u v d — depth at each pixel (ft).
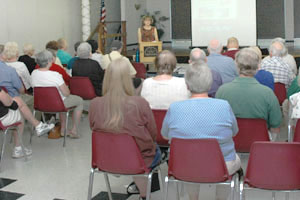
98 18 40.37
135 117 9.78
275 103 10.69
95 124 10.02
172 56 11.98
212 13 37.55
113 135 9.53
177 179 9.27
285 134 17.07
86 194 12.50
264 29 44.37
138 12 47.32
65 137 17.06
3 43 26.76
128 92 9.93
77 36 36.47
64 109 16.75
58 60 20.33
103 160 9.87
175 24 48.26
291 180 8.42
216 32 37.68
